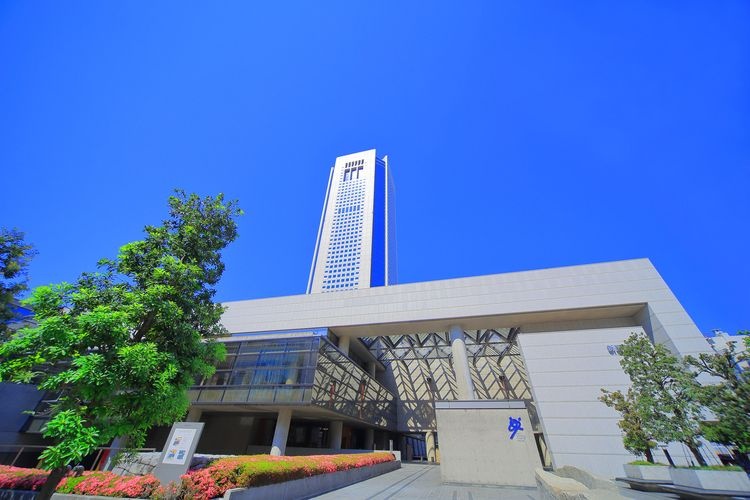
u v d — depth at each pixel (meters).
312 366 19.98
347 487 13.05
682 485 11.66
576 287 26.03
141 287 8.43
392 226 117.25
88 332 6.66
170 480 8.25
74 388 7.00
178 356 8.27
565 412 21.30
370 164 119.75
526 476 14.31
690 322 22.61
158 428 23.78
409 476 17.61
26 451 19.08
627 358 15.48
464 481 14.53
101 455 15.58
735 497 9.88
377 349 37.59
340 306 29.84
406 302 28.80
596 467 19.16
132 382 7.03
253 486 8.28
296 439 26.72
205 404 20.50
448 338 36.22
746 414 9.55
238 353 22.12
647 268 25.44
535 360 23.66
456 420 16.28
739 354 10.42
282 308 30.78
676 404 13.02
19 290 12.77
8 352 6.45
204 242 9.69
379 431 35.28
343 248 96.69
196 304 9.06
